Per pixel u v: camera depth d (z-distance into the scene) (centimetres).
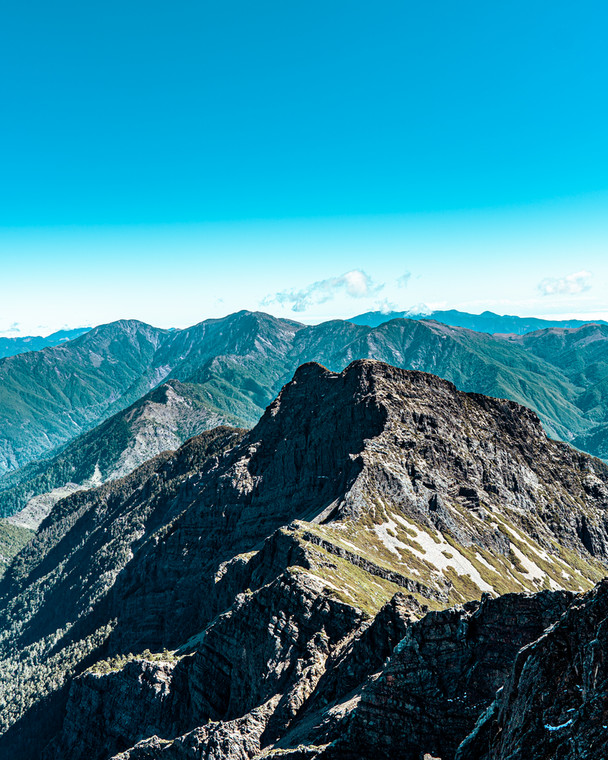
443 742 5831
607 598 4462
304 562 14475
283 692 10238
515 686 4703
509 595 6312
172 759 10081
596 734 3725
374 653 8731
